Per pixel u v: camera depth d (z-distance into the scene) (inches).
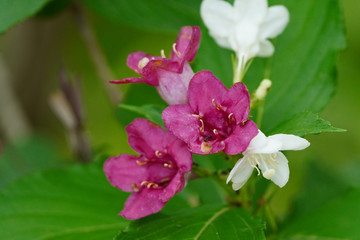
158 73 14.2
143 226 14.2
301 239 15.9
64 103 17.9
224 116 13.8
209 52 16.2
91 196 16.3
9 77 20.9
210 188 16.8
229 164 14.3
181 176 13.7
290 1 16.4
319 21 16.2
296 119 13.9
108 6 18.2
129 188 14.1
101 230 15.8
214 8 15.3
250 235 14.1
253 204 15.7
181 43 14.5
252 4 15.2
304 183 20.5
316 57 16.1
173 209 16.2
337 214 16.1
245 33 15.2
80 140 18.1
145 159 14.2
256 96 14.5
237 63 15.6
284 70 16.2
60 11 18.0
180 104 14.0
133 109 14.9
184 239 14.0
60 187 16.4
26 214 16.1
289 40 16.3
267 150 13.3
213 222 14.3
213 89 13.8
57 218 16.0
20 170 20.7
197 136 13.7
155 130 14.1
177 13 18.2
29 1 16.0
